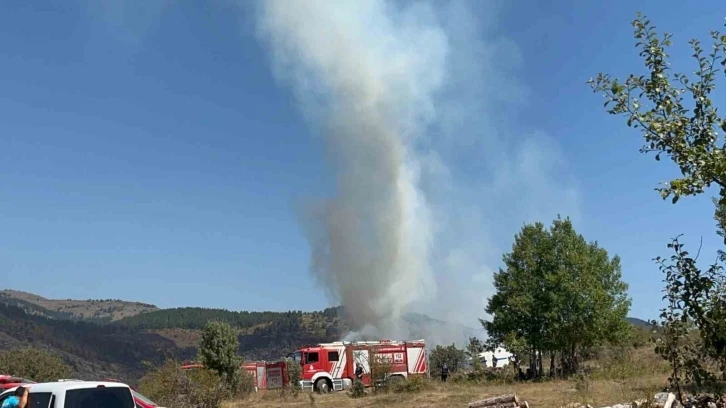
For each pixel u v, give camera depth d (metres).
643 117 7.62
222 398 26.89
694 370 8.27
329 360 43.03
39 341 114.38
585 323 41.50
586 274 42.34
